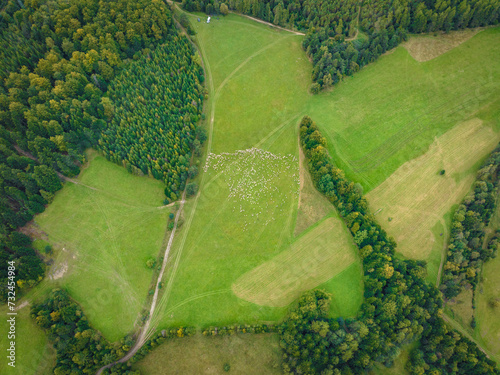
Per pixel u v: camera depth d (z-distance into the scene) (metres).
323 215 100.00
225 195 102.56
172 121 106.25
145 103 108.19
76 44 108.69
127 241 95.56
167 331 85.56
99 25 111.19
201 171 105.88
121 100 107.00
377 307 85.56
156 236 96.69
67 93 101.81
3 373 79.50
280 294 91.19
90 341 82.00
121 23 113.19
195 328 87.38
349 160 107.56
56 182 96.94
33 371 79.94
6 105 97.19
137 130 102.88
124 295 89.94
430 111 115.38
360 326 83.00
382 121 113.75
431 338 85.00
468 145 110.25
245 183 104.25
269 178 105.12
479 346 89.50
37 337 82.06
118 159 100.69
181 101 111.00
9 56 104.00
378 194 103.19
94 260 92.75
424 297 87.88
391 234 98.69
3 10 115.06
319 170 99.88
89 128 101.75
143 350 83.38
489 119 114.19
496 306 92.00
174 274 92.88
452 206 102.00
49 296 86.38
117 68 110.25
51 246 92.81
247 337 86.69
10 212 89.50
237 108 115.75
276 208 101.06
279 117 114.81
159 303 89.94
